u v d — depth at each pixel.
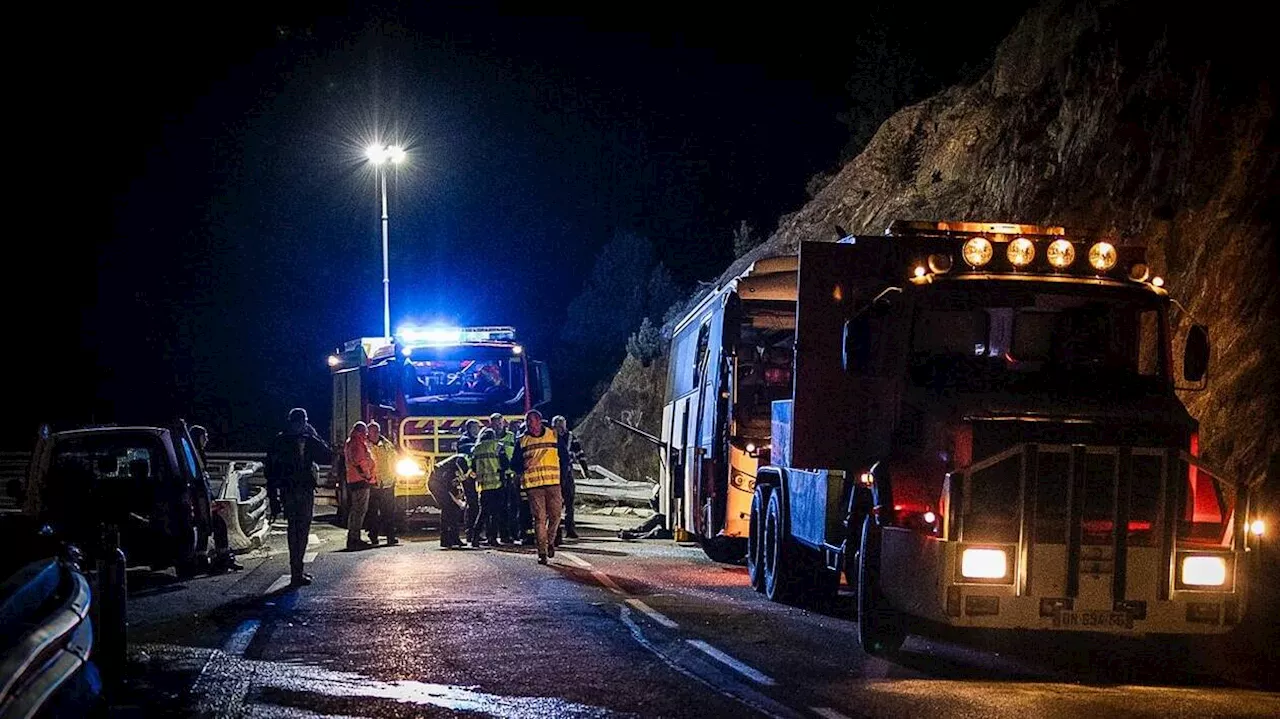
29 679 4.11
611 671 9.44
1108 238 11.29
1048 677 9.61
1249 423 15.45
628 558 19.05
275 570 17.06
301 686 8.88
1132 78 21.20
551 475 17.95
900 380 10.47
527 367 25.31
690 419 19.80
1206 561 9.23
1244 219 17.31
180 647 10.52
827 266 11.80
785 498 13.78
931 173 29.33
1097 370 10.52
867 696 8.65
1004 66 28.59
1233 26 19.25
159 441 15.75
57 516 14.90
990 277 10.70
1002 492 9.24
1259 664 10.34
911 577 9.56
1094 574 9.18
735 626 11.80
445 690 8.75
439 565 17.42
